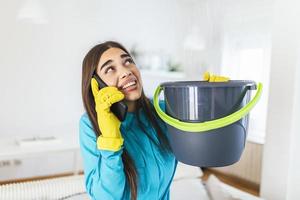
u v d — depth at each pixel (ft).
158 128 2.86
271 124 5.89
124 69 2.50
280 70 5.62
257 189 9.75
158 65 12.09
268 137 5.98
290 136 5.54
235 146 2.12
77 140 8.07
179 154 2.25
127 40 11.38
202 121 2.05
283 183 5.71
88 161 2.50
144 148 2.74
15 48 9.31
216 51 11.27
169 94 2.22
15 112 9.53
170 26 12.35
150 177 2.69
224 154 2.10
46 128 10.08
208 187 5.46
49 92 10.03
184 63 12.73
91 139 2.49
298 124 5.53
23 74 9.53
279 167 5.79
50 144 7.53
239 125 2.09
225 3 10.82
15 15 9.19
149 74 11.82
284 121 5.63
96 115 2.49
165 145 2.78
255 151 9.71
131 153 2.63
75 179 5.41
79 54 10.43
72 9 10.15
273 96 5.80
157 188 2.75
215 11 11.22
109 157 2.25
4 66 9.21
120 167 2.29
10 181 9.78
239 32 10.55
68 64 10.27
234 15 10.59
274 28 5.72
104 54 2.52
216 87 1.99
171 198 5.03
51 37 9.86
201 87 2.01
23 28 9.36
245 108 2.02
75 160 9.33
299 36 5.27
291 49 5.41
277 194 5.85
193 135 2.08
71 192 4.94
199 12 11.93
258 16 9.82
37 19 6.93
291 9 5.39
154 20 11.93
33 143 7.37
